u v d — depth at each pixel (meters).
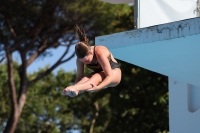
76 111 67.62
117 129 51.53
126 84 50.00
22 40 46.09
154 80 49.50
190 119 24.39
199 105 24.41
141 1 21.38
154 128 50.12
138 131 50.44
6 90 77.38
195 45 17.53
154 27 18.38
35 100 78.06
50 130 78.75
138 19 21.14
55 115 79.19
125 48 19.47
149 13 21.53
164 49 18.52
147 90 49.38
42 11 44.38
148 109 49.56
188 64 19.48
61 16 45.56
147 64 20.77
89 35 48.53
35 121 78.81
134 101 50.28
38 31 46.12
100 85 14.59
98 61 15.05
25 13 44.34
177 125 25.02
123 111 50.91
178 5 22.55
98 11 46.66
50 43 48.72
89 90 14.43
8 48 46.66
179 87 25.31
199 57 18.45
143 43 18.69
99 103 66.62
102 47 15.37
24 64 47.56
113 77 15.04
